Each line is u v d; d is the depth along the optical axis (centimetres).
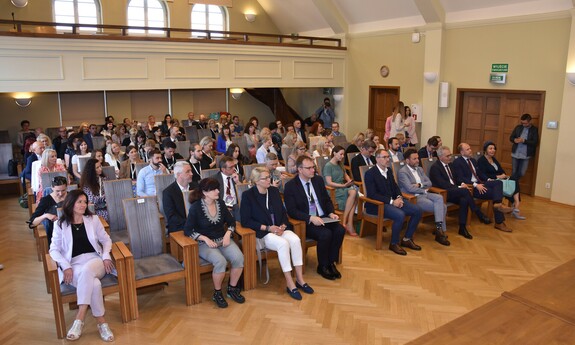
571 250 497
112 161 603
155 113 1125
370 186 500
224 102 1225
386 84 970
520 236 541
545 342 126
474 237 536
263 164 545
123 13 1052
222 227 381
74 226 336
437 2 820
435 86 858
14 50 683
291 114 1268
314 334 326
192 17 1140
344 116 1077
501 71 766
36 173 510
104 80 763
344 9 1006
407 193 533
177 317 349
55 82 721
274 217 400
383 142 1009
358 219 535
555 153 703
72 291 317
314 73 1009
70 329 317
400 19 921
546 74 706
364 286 405
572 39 656
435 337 129
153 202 377
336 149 536
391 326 338
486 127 811
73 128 944
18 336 321
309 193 434
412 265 452
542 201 712
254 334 326
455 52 831
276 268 445
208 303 372
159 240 377
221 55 877
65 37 716
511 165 779
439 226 514
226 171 462
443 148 562
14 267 443
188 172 413
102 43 751
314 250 488
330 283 410
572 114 667
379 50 974
